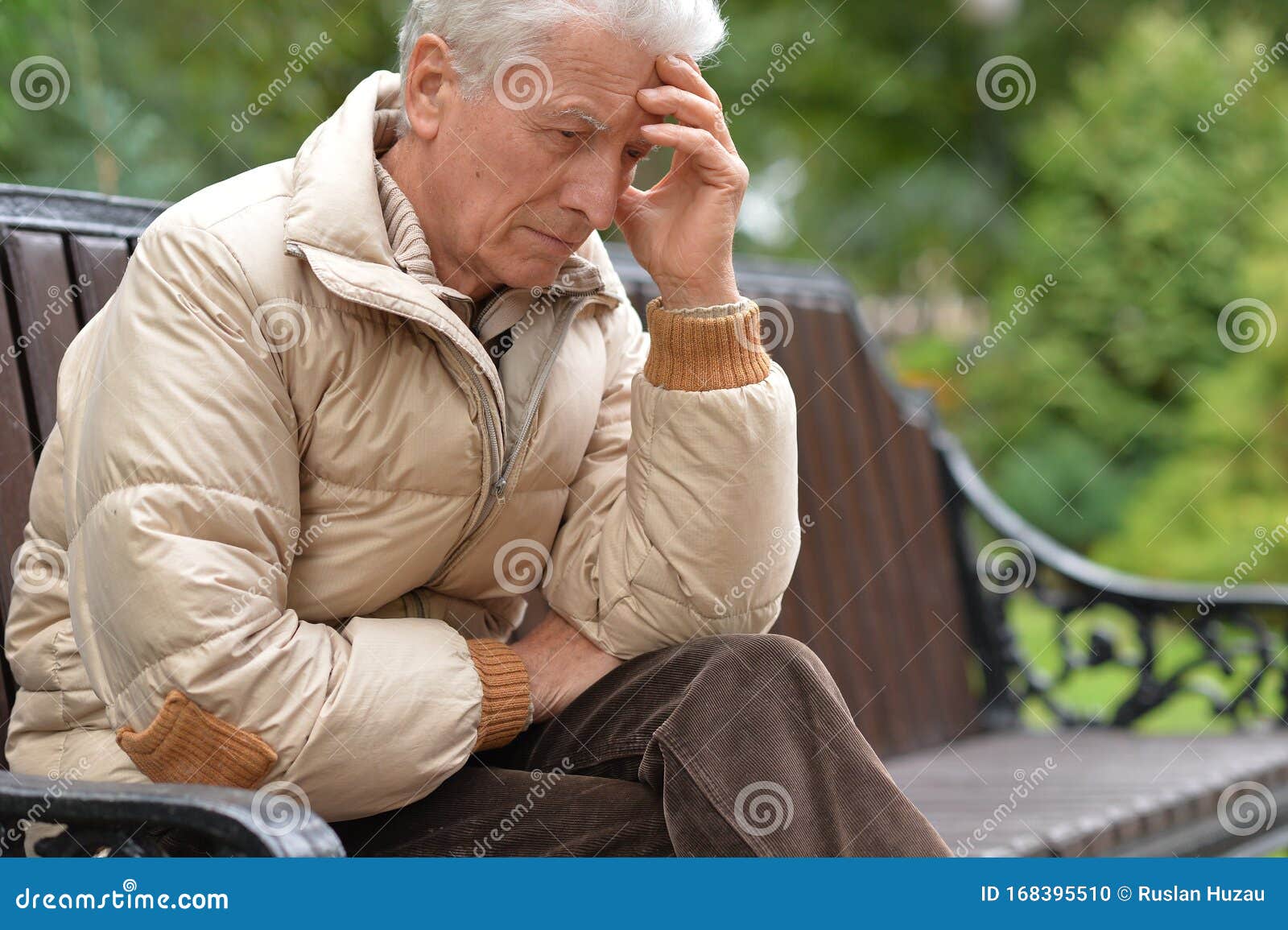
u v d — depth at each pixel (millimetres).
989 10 15180
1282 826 4465
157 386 2201
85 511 2232
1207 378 11500
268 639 2191
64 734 2445
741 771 2246
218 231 2305
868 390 5277
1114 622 8445
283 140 7574
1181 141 11758
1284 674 5172
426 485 2455
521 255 2484
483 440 2471
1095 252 11844
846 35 15555
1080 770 4520
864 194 15992
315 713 2186
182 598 2107
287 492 2305
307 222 2338
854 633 4930
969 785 4332
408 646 2322
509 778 2441
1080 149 11992
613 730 2510
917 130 15953
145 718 2154
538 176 2414
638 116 2469
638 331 3031
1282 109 11664
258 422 2262
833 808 2260
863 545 5062
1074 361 11844
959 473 5535
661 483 2594
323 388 2355
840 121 15875
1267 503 10859
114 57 6812
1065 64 15297
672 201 2676
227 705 2125
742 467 2568
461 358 2420
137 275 2312
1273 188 11555
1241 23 12523
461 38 2391
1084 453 11711
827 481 4949
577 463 2766
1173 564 10898
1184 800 4027
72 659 2414
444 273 2555
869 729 4910
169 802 1842
